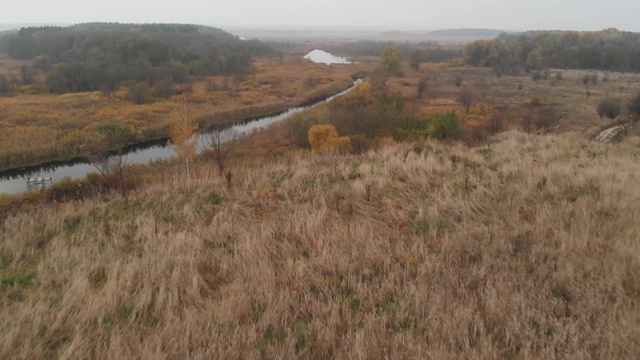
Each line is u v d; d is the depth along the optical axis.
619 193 6.25
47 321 3.76
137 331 3.63
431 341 3.27
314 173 9.06
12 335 3.46
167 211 7.23
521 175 7.76
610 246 4.55
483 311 3.60
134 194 8.44
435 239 5.28
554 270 4.22
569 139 12.76
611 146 11.04
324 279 4.42
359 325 3.56
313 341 3.34
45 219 6.95
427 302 3.78
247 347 3.28
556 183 7.09
